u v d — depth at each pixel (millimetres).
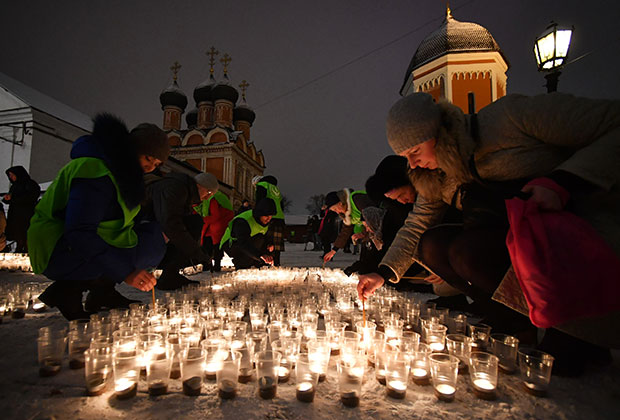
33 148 19453
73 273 2652
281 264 10266
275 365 1530
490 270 2176
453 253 2377
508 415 1406
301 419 1340
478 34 17016
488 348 2209
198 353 1684
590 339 1627
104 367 1533
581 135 1723
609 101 1683
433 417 1381
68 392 1521
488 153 2057
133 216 2939
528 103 1886
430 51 17734
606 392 1601
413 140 1975
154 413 1354
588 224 1567
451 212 3098
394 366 1566
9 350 2039
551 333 1854
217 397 1502
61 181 2576
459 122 2041
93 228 2416
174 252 4637
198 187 5043
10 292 3053
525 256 1585
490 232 2143
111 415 1330
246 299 3375
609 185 1556
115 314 2543
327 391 1606
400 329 2416
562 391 1614
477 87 16641
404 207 4035
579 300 1479
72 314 2754
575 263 1491
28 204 8336
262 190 7844
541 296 1525
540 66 6074
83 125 23203
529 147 1930
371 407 1454
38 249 2547
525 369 1634
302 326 2389
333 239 10773
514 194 1798
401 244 2754
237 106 48125
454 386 1521
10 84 21891
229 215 7406
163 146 2797
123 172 2588
